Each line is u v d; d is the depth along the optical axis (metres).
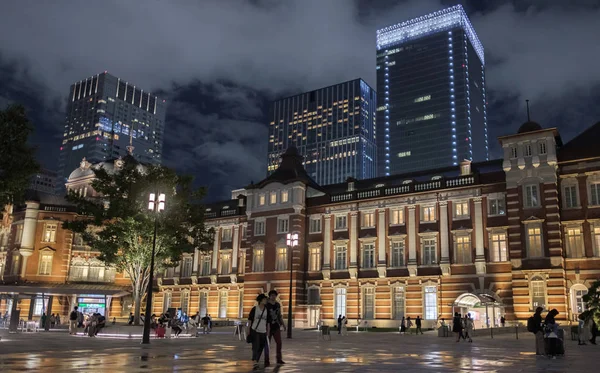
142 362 18.72
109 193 46.72
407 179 65.69
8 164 28.16
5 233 77.69
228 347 27.89
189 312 75.56
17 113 29.02
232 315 71.38
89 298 67.50
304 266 66.06
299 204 66.81
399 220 60.72
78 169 87.44
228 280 73.19
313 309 64.00
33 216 74.38
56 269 73.75
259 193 70.44
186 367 17.02
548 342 22.06
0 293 47.06
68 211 75.62
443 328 43.28
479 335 41.56
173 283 78.62
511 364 18.69
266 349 17.69
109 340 34.78
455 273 55.78
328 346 30.05
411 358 21.44
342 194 65.31
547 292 49.00
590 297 34.91
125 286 75.50
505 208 54.09
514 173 53.09
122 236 45.88
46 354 22.06
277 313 18.30
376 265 61.03
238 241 73.62
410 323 54.84
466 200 56.72
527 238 51.22
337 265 64.06
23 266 72.69
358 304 61.12
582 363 19.00
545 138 52.19
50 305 49.41
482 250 54.38
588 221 49.53
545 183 51.34
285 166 71.75
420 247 58.62
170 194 46.94
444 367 17.59
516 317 50.22
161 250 46.91
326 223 65.56
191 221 49.28
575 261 49.44
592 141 51.84
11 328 43.41
